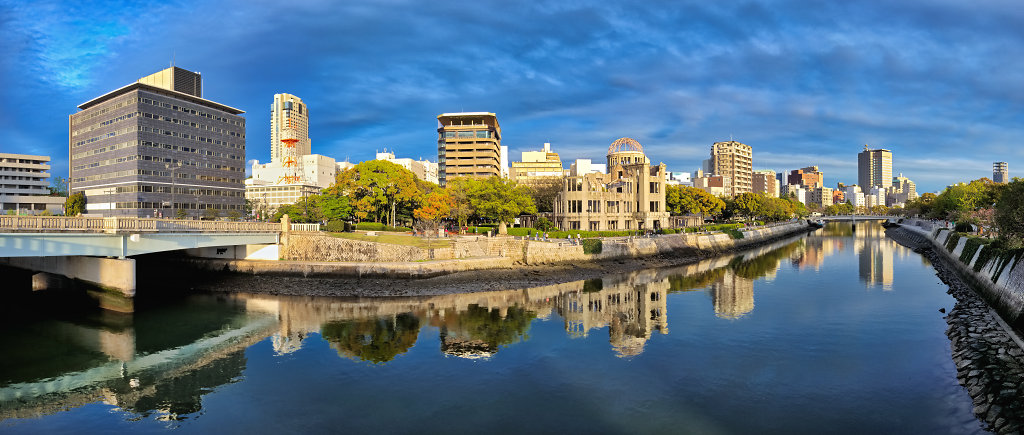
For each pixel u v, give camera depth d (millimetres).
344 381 30250
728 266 85812
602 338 39125
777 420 24906
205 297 56281
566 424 24625
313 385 29688
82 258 52656
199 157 138625
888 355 34312
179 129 133875
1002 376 28328
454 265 64812
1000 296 45000
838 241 144875
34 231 43031
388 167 91562
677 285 65375
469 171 169875
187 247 57000
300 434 23797
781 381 29906
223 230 61719
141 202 124688
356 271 61438
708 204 156750
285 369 32438
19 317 47188
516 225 122312
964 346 34469
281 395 28344
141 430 24438
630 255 87125
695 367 32406
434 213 85688
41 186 172125
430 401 27344
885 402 26688
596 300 54969
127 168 126312
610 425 24531
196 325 44125
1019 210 48625
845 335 39469
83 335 41188
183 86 160125
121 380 31125
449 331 41344
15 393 29188
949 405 26094
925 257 97500
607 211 112938
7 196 161000
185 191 134500
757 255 105062
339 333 40812
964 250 70688
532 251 73938
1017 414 23656
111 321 45531
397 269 61438
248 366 33062
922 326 41938
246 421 25234
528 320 45219
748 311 48594
